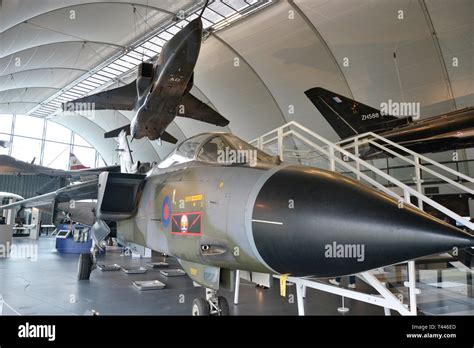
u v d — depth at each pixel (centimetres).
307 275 281
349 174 866
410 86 1341
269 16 1352
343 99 935
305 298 703
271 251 277
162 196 444
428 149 846
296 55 1492
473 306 487
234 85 1822
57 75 2195
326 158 737
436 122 815
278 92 1705
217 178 354
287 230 271
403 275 576
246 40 1526
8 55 1653
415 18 1175
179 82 919
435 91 1300
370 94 1451
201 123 2295
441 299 518
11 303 625
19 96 2608
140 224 524
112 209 549
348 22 1272
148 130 1165
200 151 423
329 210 266
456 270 538
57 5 1281
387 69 1349
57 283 827
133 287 799
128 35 1627
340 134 964
